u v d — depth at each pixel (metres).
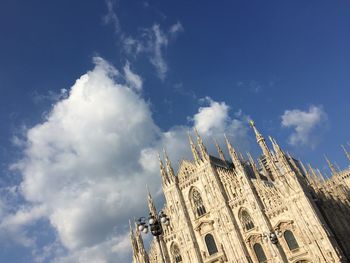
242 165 87.06
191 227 87.00
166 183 94.94
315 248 65.75
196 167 91.00
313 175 99.75
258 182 79.00
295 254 67.88
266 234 71.38
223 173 86.06
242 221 78.94
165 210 93.81
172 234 89.94
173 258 88.25
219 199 83.25
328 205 78.12
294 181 72.06
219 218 81.81
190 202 89.50
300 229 68.56
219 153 96.81
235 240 77.50
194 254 83.19
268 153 79.88
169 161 97.38
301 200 70.00
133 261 93.50
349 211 81.75
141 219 42.75
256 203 76.19
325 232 65.50
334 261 62.91
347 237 73.81
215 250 81.69
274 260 70.44
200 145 91.69
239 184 81.56
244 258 74.75
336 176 106.50
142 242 94.94
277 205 73.44
